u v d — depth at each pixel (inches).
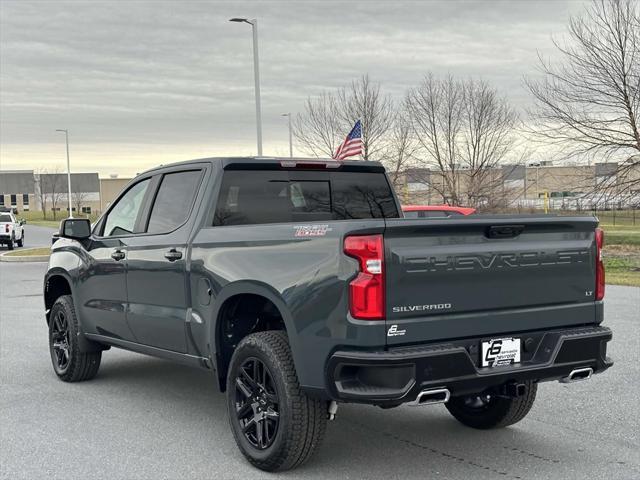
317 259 176.1
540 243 188.1
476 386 175.8
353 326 166.9
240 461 201.8
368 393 165.5
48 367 326.3
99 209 5816.9
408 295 168.7
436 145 1378.0
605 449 209.5
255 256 194.9
